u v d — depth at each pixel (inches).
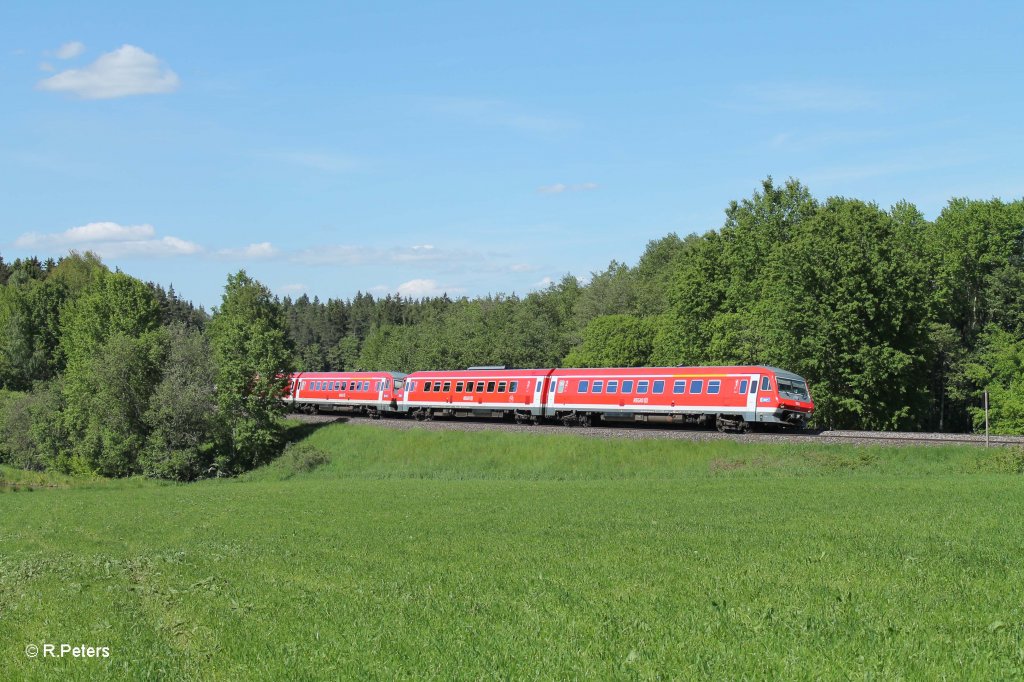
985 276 2738.7
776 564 663.8
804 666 408.5
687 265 3016.7
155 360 2573.8
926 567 622.5
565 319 5251.0
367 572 729.0
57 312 4271.7
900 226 2839.6
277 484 2039.9
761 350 2356.1
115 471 2551.7
